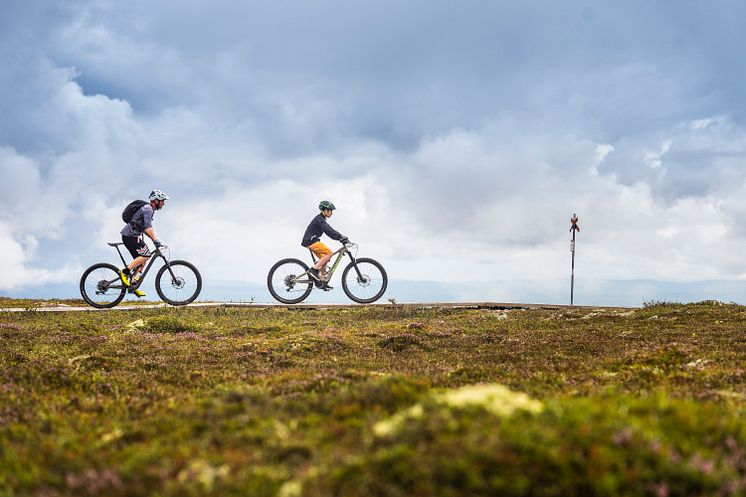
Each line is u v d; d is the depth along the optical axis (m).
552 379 11.09
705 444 5.34
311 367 13.32
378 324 22.42
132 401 9.18
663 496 4.38
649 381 10.59
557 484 4.43
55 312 24.33
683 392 9.18
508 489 4.35
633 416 5.88
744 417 6.68
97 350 15.51
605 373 11.96
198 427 6.36
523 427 5.09
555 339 17.73
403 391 7.02
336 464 4.90
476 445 4.73
